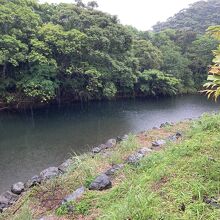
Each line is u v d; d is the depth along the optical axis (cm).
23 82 1995
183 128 795
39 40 2106
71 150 1112
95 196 407
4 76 2022
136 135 805
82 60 2227
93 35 2198
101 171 540
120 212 314
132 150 654
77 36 2105
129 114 1992
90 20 2341
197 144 455
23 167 918
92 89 2177
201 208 286
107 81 2336
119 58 2505
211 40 3634
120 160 593
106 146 755
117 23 2528
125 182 413
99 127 1566
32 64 2027
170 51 3512
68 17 2358
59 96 2267
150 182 377
